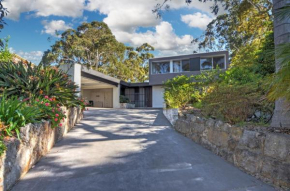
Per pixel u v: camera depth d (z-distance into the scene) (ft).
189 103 27.50
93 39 88.38
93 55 86.84
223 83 18.26
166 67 62.28
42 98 16.66
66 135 18.62
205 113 16.92
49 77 19.51
